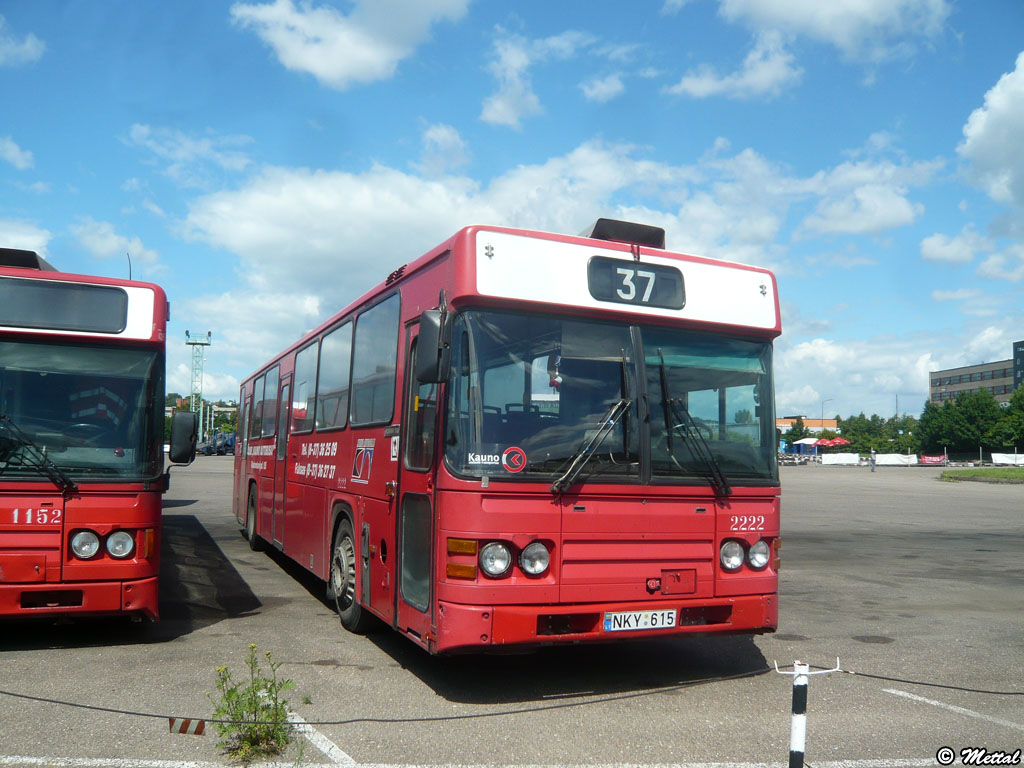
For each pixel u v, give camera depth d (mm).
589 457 5969
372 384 7934
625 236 6914
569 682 6590
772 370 6883
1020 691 6629
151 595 7273
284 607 9570
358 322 8633
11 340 7180
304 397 10875
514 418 5867
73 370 7293
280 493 12109
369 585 7574
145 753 4871
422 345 5766
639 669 7059
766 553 6570
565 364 6094
